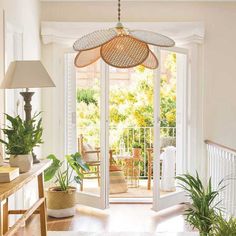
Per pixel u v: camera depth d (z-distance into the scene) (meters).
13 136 2.82
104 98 4.84
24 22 4.23
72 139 5.15
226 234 2.54
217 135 5.19
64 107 5.11
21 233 3.93
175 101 5.07
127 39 2.47
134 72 6.95
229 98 5.18
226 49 5.15
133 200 5.34
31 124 2.97
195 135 5.16
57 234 3.92
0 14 3.43
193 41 5.05
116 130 7.05
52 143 5.11
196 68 5.12
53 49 5.04
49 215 4.53
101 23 4.98
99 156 5.16
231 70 5.16
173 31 5.00
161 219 4.48
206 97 5.16
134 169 6.51
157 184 4.77
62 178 4.61
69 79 5.11
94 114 5.10
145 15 5.10
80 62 2.86
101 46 2.48
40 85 3.05
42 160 3.43
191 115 5.15
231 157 4.04
